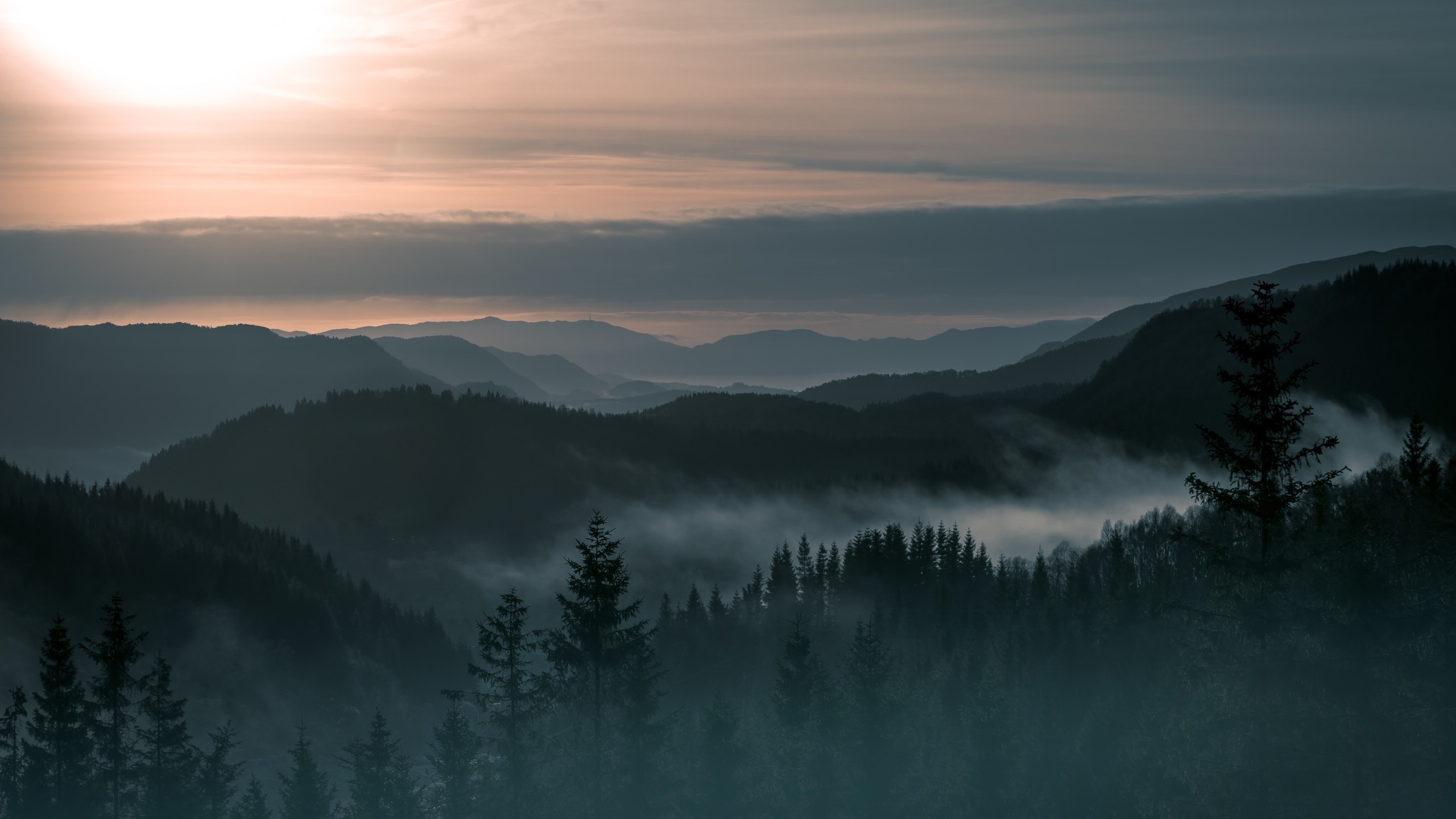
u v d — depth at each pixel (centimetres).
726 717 5616
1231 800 3353
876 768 5603
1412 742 3192
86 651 6041
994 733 5812
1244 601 3309
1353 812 3114
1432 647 3303
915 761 5981
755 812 5481
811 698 5850
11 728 6031
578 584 4484
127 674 6084
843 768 5628
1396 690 3275
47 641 5938
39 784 5834
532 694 4709
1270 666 3241
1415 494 5791
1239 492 3284
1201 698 3519
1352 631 3203
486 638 4769
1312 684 3216
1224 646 3381
